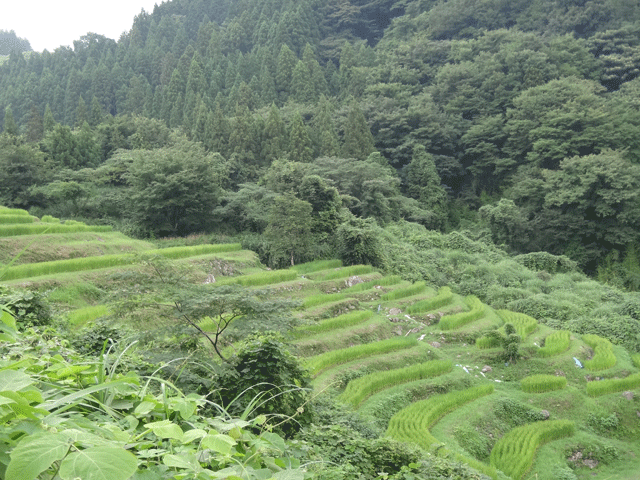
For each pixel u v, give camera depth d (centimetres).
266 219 4166
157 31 13100
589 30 9031
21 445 160
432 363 2431
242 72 9850
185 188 3975
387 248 4291
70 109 10456
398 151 7344
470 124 7700
